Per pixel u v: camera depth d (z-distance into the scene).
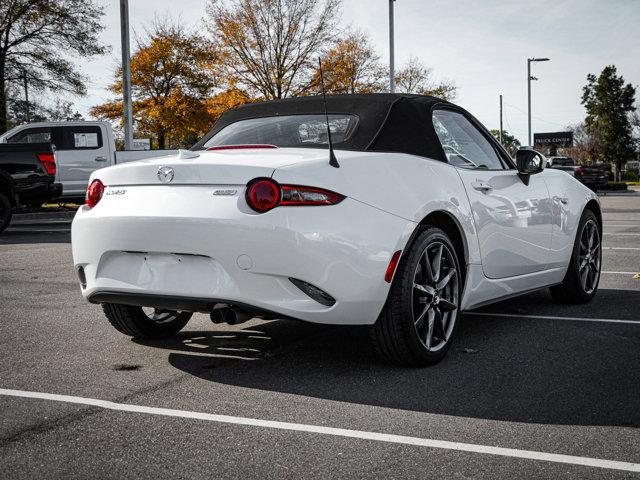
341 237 3.39
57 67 30.48
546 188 5.16
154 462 2.58
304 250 3.32
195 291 3.45
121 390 3.45
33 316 5.27
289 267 3.33
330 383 3.55
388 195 3.63
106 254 3.72
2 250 9.90
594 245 5.94
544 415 3.07
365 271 3.47
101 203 3.78
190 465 2.55
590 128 88.25
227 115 4.66
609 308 5.55
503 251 4.54
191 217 3.41
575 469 2.50
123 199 3.68
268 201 3.33
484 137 4.81
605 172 37.78
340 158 3.60
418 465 2.54
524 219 4.76
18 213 17.98
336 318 3.48
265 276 3.35
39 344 4.40
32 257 9.04
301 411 3.13
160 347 4.32
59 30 30.64
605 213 18.11
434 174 3.99
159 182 3.58
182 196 3.50
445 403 3.24
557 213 5.24
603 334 4.63
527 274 4.93
